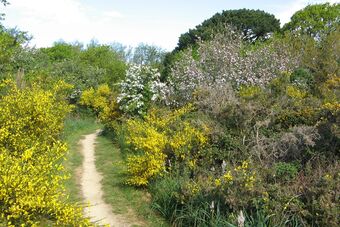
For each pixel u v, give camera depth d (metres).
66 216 6.09
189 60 18.09
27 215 5.82
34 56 26.11
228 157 10.19
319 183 7.23
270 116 11.28
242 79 16.20
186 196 8.61
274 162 8.97
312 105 11.62
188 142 10.95
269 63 17.08
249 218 7.22
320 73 15.48
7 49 17.81
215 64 17.25
